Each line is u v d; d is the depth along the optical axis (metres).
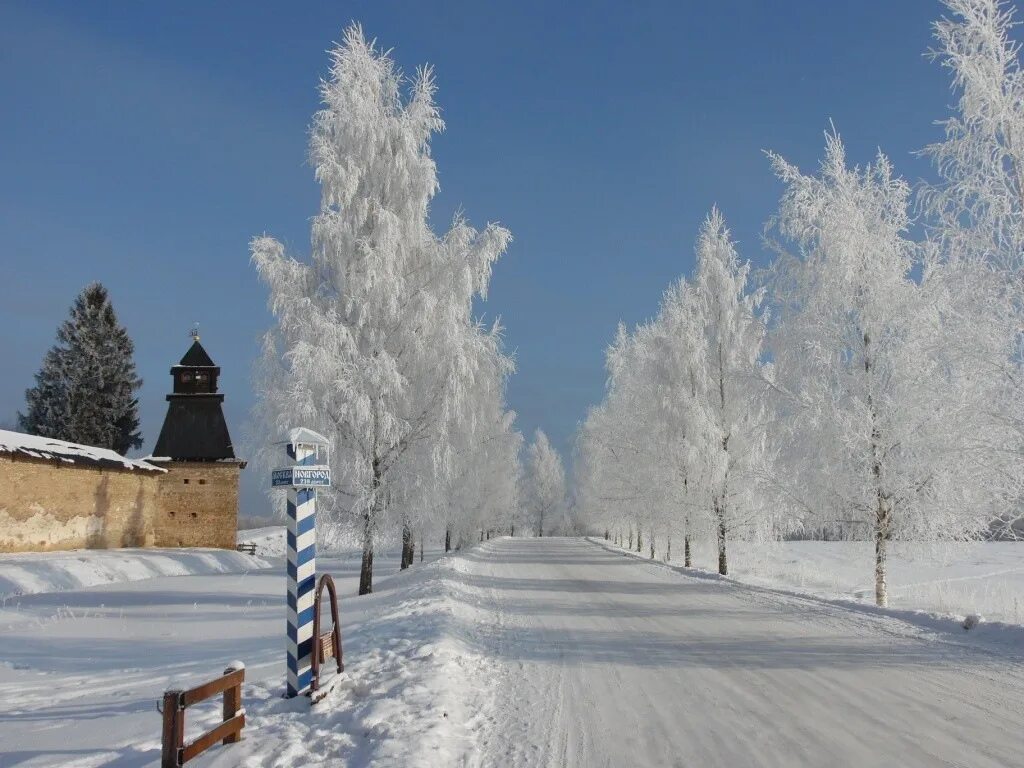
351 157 18.16
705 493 24.42
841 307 16.14
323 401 17.00
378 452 18.00
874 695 6.83
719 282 25.39
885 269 15.70
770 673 7.90
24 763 5.61
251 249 17.52
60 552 26.67
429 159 18.72
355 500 17.77
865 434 14.86
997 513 13.08
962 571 27.64
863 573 27.16
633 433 32.22
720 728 5.82
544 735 5.70
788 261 17.33
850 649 9.28
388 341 18.25
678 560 37.69
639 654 9.09
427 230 19.23
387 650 8.91
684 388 26.12
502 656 9.01
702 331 25.66
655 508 28.98
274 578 25.97
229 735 5.62
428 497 18.31
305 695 6.91
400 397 17.92
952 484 13.58
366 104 18.36
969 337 11.97
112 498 31.03
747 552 25.05
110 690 8.65
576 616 12.72
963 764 4.86
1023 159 11.50
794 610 13.37
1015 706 6.37
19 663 11.00
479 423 21.33
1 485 24.22
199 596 19.47
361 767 4.81
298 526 7.13
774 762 4.98
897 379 15.01
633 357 33.62
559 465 98.06
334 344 16.81
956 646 9.35
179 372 39.16
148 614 15.98
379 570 29.66
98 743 6.12
